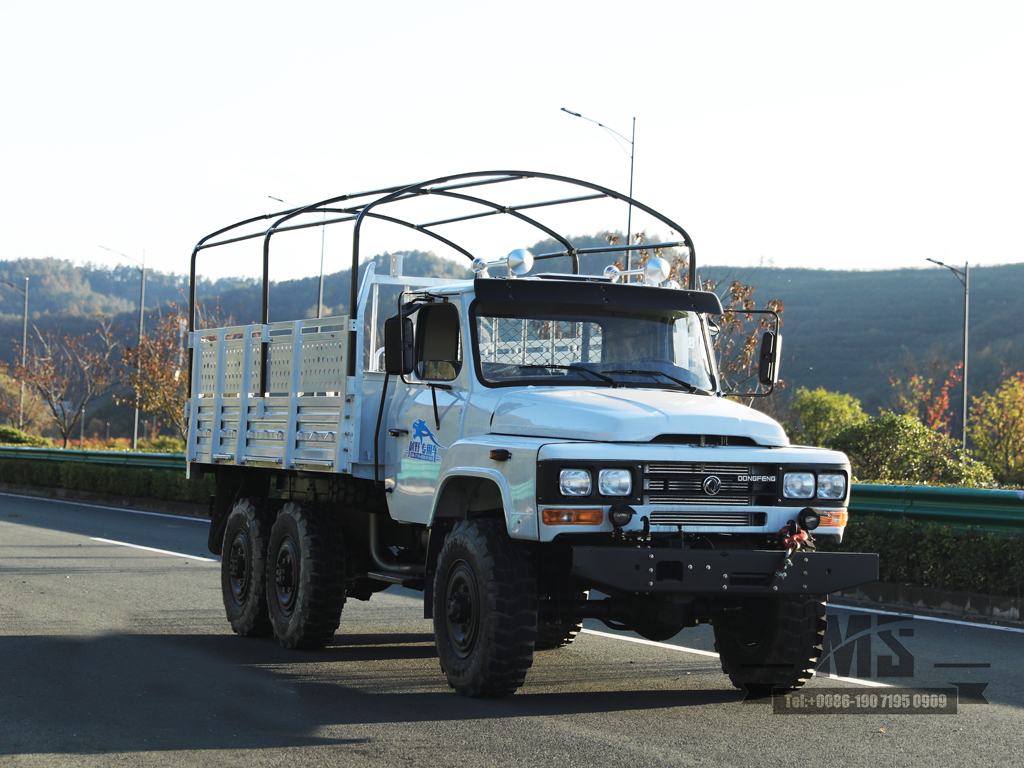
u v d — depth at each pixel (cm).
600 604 745
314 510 944
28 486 3234
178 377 4300
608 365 807
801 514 690
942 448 2236
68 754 589
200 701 724
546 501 654
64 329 14638
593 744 610
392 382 889
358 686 780
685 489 675
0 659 855
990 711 704
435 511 770
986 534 1161
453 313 811
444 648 745
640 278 999
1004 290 11825
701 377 827
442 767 563
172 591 1266
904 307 11700
